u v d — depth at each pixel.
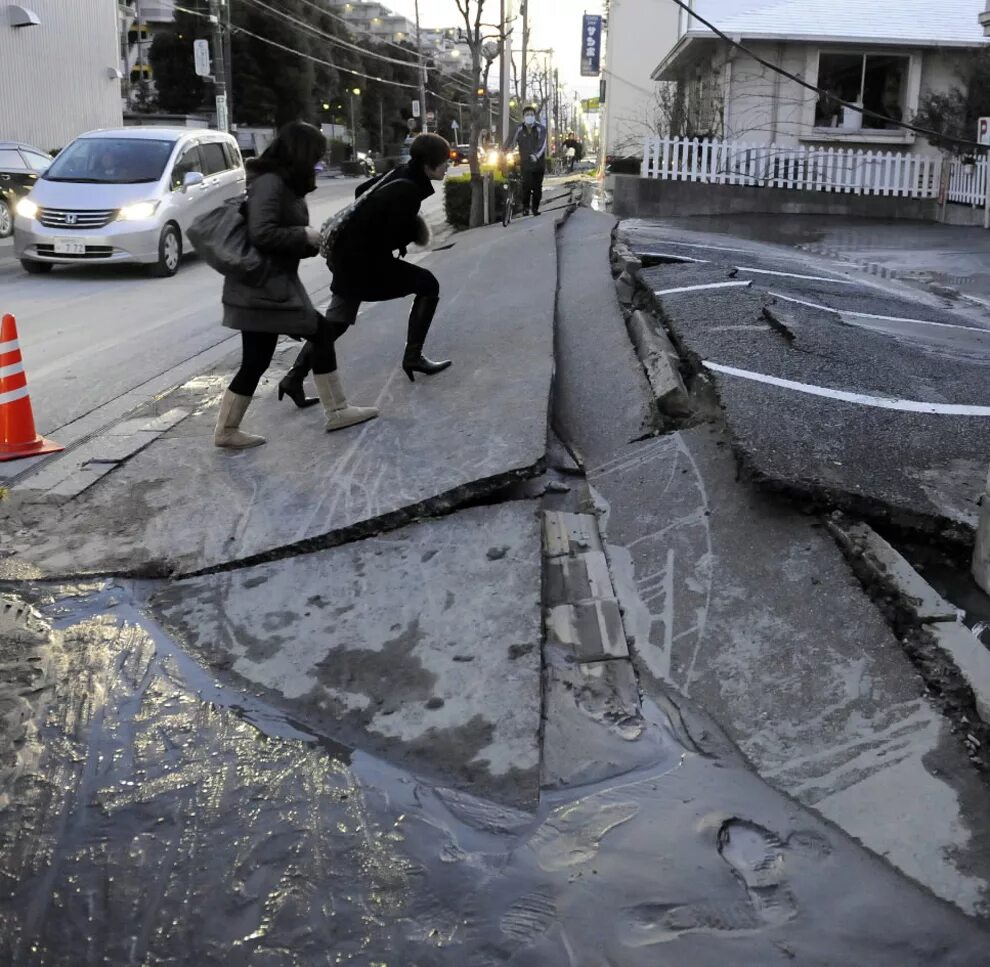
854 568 3.71
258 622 3.81
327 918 2.42
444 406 5.79
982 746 2.87
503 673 3.35
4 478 5.42
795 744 3.03
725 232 16.09
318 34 72.31
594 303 8.48
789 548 3.89
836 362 6.07
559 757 3.02
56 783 2.94
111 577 4.23
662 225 16.77
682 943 2.32
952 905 2.42
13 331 5.80
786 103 21.05
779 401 5.04
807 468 4.16
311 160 5.03
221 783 2.93
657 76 27.72
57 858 2.64
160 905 2.47
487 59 23.23
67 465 5.52
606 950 2.30
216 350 8.98
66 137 29.67
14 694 3.39
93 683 3.46
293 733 3.17
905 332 7.73
